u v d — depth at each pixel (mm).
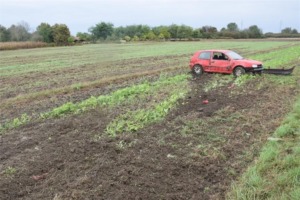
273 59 27422
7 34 90812
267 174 6527
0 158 8000
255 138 8695
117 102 13078
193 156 7621
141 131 9414
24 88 18359
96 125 10203
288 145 7852
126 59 35188
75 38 98750
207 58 19547
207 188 6281
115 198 5980
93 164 7398
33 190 6395
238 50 45344
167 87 16016
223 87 15727
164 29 115250
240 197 5785
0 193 6320
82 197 6023
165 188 6305
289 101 12375
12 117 12031
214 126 9695
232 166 7145
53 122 10930
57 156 7891
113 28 121312
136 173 6859
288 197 5617
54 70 26562
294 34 123500
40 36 90125
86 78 21406
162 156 7711
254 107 11703
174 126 9750
